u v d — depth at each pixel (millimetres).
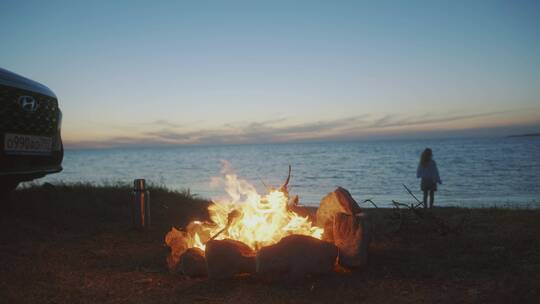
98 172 44656
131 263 4625
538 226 6211
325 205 4930
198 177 35750
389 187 23859
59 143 6379
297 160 69375
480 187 22781
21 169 5473
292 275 3818
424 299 3457
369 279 3988
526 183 24391
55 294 3564
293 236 3945
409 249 5117
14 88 5371
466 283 3836
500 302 3316
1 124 5164
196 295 3623
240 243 4121
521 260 4512
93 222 6812
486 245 5188
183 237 4508
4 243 5086
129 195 9133
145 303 3426
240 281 3934
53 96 6203
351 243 4246
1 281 3738
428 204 14273
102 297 3557
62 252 4941
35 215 6504
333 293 3615
